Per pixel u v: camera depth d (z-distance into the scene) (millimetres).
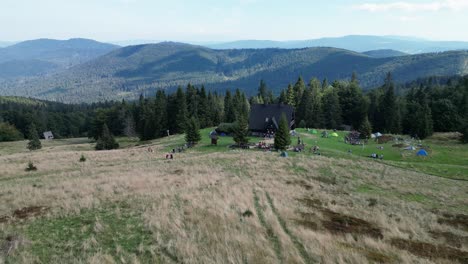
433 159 54406
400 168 46344
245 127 59812
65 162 45406
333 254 14797
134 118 127438
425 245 17734
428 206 28172
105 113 130500
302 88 122812
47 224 17594
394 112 90000
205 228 17172
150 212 19656
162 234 16172
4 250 14125
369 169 43438
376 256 15227
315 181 34625
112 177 32094
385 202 27734
